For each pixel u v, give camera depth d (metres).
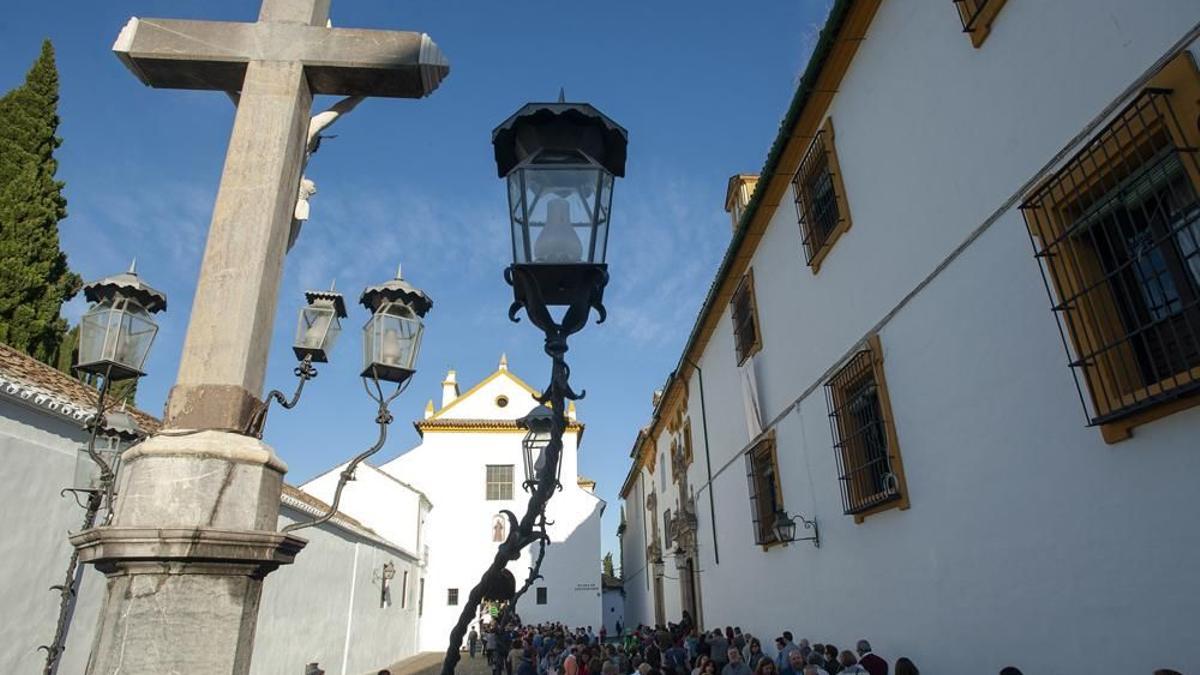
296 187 3.31
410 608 25.64
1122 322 4.05
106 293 4.79
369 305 3.56
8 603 6.73
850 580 7.59
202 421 2.66
